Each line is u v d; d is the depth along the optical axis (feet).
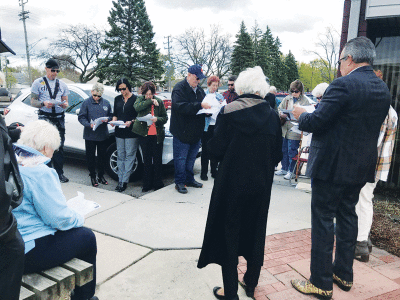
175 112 14.51
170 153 17.20
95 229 11.38
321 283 7.73
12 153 4.07
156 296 7.91
